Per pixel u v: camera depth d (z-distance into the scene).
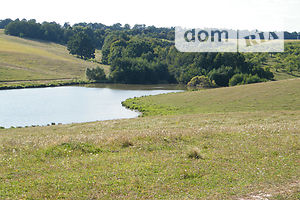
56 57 184.62
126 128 32.53
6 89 106.62
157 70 147.38
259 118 35.97
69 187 10.96
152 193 10.62
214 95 66.75
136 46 177.12
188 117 40.16
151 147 17.08
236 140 18.92
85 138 20.06
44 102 78.62
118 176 12.17
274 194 10.44
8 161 14.29
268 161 14.37
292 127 23.80
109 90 107.38
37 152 15.86
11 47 191.38
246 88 69.38
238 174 12.61
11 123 55.19
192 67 141.38
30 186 11.03
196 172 12.79
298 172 12.71
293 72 149.50
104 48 196.88
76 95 92.56
